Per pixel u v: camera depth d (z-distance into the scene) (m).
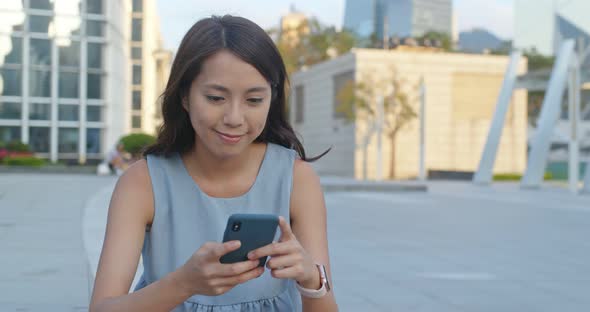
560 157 40.28
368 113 34.41
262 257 1.32
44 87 31.59
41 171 25.39
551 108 21.97
